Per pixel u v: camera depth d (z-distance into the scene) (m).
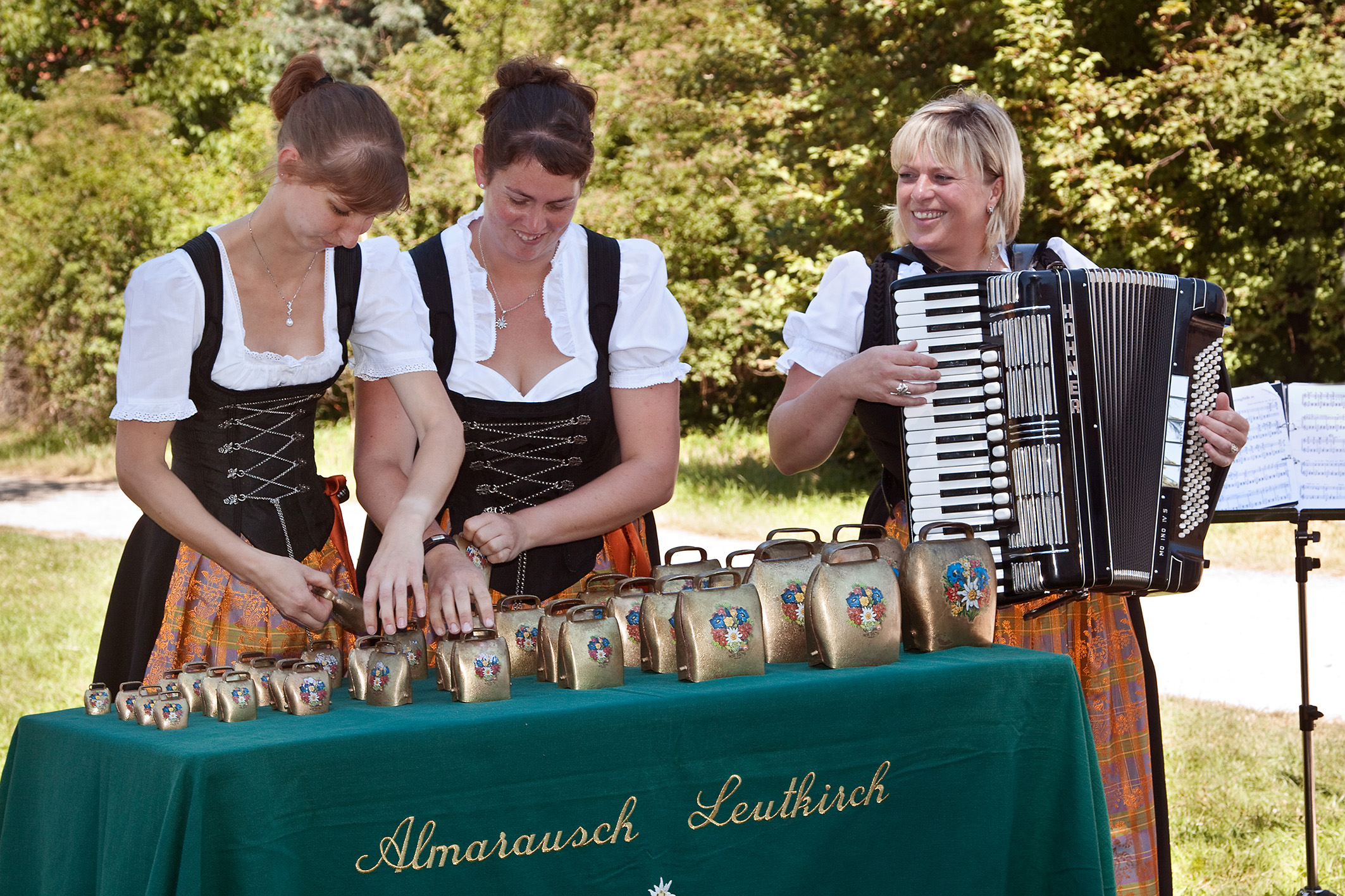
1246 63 9.63
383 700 2.01
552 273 2.70
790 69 12.00
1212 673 5.70
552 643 2.14
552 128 2.39
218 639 2.36
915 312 2.52
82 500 12.86
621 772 1.94
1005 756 2.22
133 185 17.00
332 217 2.16
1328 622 6.56
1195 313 2.57
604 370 2.73
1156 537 2.54
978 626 2.35
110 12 20.64
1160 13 9.66
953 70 10.12
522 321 2.69
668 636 2.21
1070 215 10.09
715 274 14.08
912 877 2.16
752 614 2.15
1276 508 3.09
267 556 2.18
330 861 1.75
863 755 2.11
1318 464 3.10
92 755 1.85
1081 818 2.25
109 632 2.51
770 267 13.70
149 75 20.22
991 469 2.51
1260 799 4.20
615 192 13.91
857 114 10.84
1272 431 3.11
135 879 1.70
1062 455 2.49
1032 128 10.09
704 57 13.55
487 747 1.84
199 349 2.30
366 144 2.12
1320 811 4.09
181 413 2.26
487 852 1.85
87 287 16.91
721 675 2.12
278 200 2.28
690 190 13.45
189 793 1.63
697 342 13.92
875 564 2.22
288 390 2.41
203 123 20.48
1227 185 9.96
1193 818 4.05
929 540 2.38
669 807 1.97
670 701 1.97
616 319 2.73
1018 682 2.23
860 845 2.12
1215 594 7.27
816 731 2.07
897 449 2.75
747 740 2.02
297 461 2.45
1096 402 2.50
